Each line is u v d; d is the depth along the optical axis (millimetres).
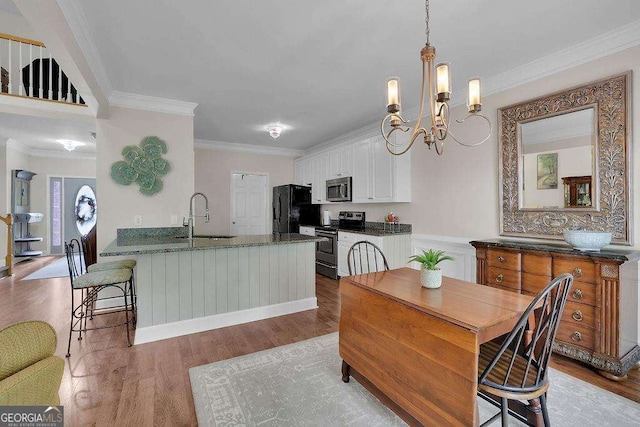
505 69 2898
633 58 2232
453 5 1945
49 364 963
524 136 2879
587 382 2000
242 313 3057
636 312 2188
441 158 3686
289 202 5770
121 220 3410
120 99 3371
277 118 4371
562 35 2316
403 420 1607
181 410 1745
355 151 4707
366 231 4387
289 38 2326
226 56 2594
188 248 2613
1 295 3961
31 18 1604
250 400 1830
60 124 4789
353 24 2150
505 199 3021
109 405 1775
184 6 1940
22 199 6473
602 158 2379
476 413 1236
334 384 2006
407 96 3545
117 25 2135
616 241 2311
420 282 1937
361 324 1865
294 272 3371
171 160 3639
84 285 2436
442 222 3689
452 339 1322
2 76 3246
